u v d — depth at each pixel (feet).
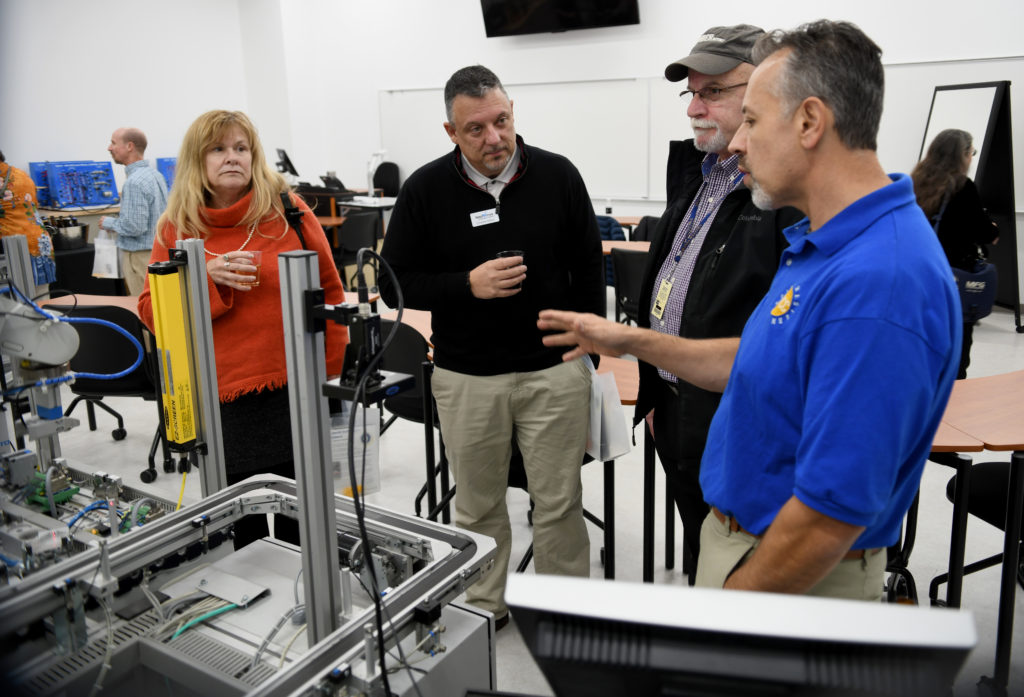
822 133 3.17
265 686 2.88
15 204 12.99
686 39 21.85
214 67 28.50
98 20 24.62
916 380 2.93
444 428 6.77
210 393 4.43
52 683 3.25
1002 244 18.10
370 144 29.19
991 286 9.83
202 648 3.45
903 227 3.06
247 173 5.89
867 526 3.11
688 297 5.53
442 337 6.59
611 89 23.36
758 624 1.79
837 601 1.81
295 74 28.99
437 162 6.44
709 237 5.48
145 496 4.55
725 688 1.92
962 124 18.13
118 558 3.59
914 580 7.68
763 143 3.32
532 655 2.09
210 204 6.09
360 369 3.05
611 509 7.25
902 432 2.97
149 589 3.81
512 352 6.44
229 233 5.98
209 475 4.57
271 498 4.25
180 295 4.22
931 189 9.85
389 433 12.64
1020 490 6.02
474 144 5.97
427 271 6.70
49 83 23.58
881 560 3.67
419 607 3.29
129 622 3.63
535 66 24.61
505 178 6.34
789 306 3.35
